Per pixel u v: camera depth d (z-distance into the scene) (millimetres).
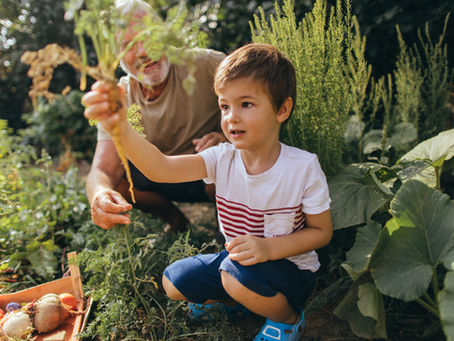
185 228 2430
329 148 1926
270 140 1426
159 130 2104
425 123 2486
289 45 1817
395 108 2549
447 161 1810
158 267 1905
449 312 1157
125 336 1603
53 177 3053
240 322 1684
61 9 4223
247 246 1400
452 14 2527
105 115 1028
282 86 1372
